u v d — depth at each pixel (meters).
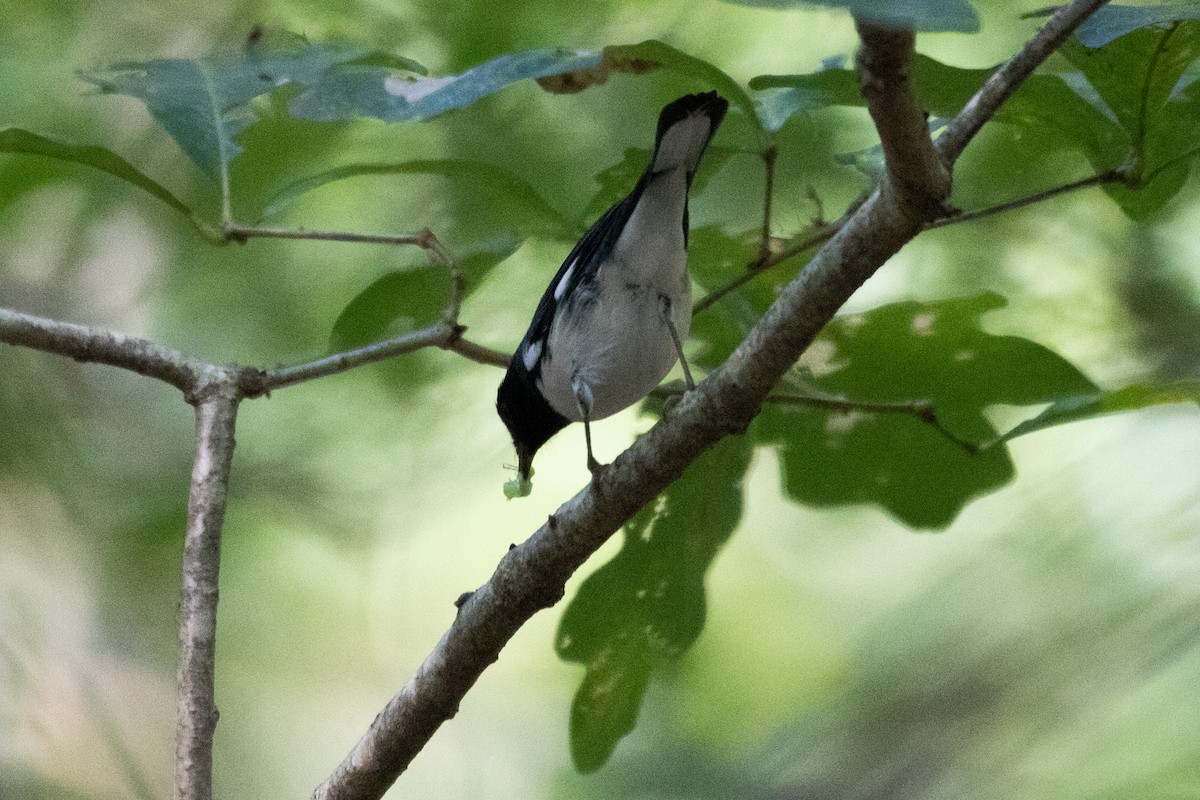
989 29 10.46
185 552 6.67
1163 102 6.04
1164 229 10.96
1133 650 9.79
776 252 8.08
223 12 10.52
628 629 8.26
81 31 10.85
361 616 13.29
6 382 12.30
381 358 7.50
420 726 6.72
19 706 11.32
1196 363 10.62
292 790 13.18
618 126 10.94
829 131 10.55
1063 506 10.73
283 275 11.99
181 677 6.39
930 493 8.98
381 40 9.87
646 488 6.16
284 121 10.00
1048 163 10.62
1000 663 10.30
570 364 7.56
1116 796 9.22
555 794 12.93
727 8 10.39
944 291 11.23
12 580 12.12
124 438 12.82
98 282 12.32
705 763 11.92
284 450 12.17
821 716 11.23
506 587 6.48
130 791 11.46
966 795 9.70
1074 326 11.07
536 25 9.70
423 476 12.01
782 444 8.87
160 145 11.38
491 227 8.60
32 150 6.66
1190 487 10.33
